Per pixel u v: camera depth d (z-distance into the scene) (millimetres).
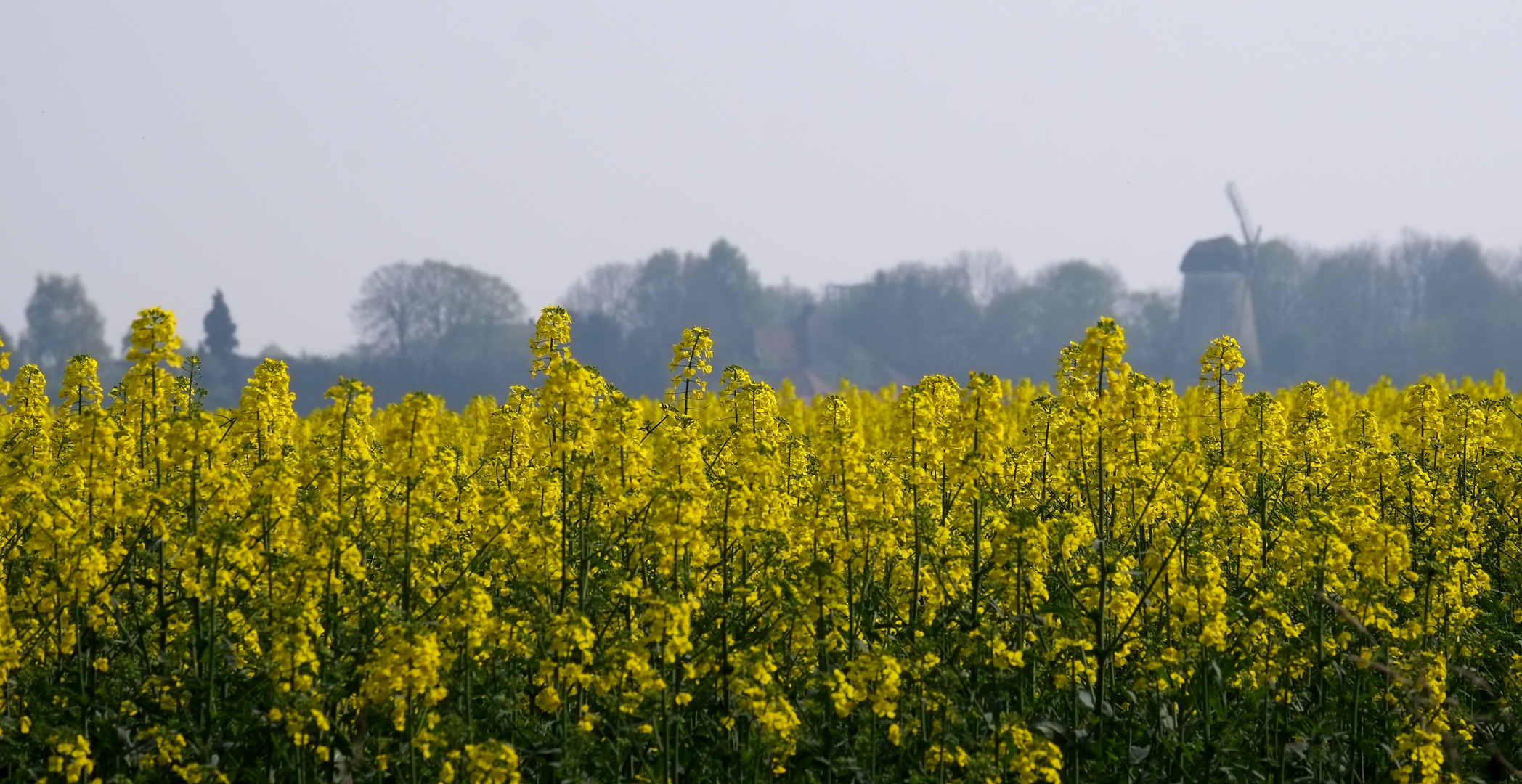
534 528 18250
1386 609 17203
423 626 14117
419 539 17547
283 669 14023
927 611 17750
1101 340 19172
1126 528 19984
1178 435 24297
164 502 16219
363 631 16094
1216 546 19641
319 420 42656
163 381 20000
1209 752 15117
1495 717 16781
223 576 15008
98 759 15148
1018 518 16672
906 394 20062
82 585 15609
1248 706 16703
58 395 24484
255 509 16328
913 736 14859
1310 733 16047
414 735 14141
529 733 14805
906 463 20047
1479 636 18562
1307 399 31500
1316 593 15891
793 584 16875
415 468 17156
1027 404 45438
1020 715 15562
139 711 15242
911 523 18125
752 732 14758
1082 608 16484
